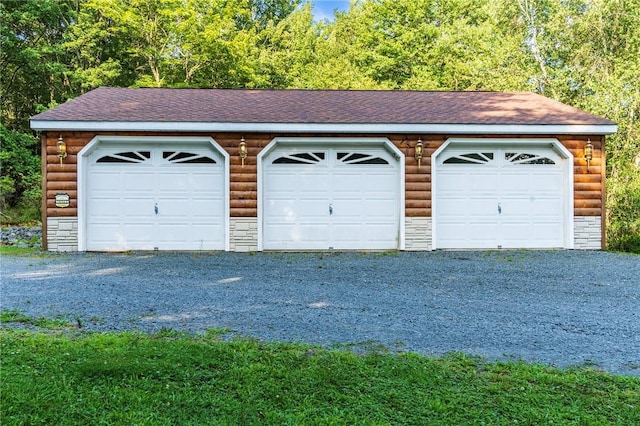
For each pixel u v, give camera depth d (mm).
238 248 10516
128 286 6715
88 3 20484
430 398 3252
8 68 20688
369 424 2893
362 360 3893
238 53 21547
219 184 10633
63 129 9977
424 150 10688
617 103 13953
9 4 18844
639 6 15086
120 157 10461
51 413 2936
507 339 4609
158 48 21594
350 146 10805
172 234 10547
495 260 9383
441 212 10844
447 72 22359
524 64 17875
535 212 10953
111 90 12766
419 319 5250
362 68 25938
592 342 4562
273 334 4621
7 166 18000
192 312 5383
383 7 24703
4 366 3586
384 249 10844
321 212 10766
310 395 3268
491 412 3078
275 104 11875
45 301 5750
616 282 7355
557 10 16750
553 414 3070
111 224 10430
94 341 4199
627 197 12898
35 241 12836
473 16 24406
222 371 3615
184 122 10141
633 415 3084
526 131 10516
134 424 2838
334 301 6020
